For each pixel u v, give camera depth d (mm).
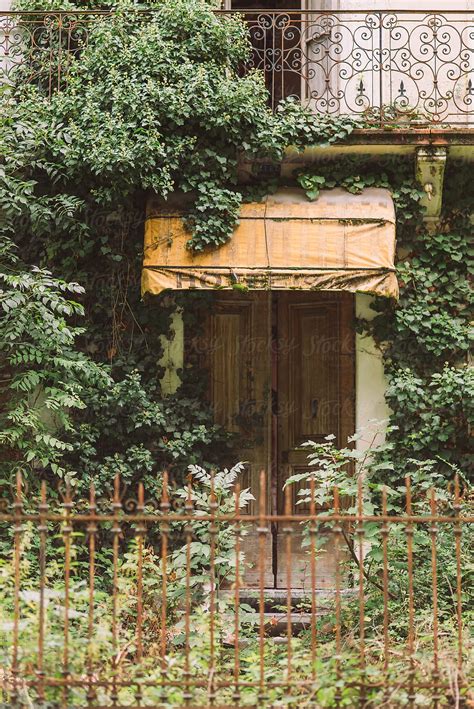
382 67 9891
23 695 5043
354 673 5211
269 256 9453
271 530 9945
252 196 9836
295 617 9062
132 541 7879
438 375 9477
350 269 9367
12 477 9102
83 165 9445
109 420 9594
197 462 9828
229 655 6824
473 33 10102
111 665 5453
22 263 9727
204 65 9617
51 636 5246
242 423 10148
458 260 9992
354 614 7527
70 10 10117
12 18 10180
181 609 8273
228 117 9414
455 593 7590
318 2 11008
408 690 5152
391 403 9797
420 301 9922
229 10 9945
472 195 10141
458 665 5199
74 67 9820
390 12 9820
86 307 10008
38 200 9617
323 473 7590
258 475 10070
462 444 9641
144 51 9570
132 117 9414
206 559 7465
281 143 9609
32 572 8258
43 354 9156
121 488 9547
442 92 10406
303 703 5113
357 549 9055
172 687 5234
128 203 9836
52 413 9750
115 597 5246
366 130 9641
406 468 9609
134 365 9930
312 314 10352
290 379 10305
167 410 9820
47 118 9664
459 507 5254
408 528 5234
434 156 9648
